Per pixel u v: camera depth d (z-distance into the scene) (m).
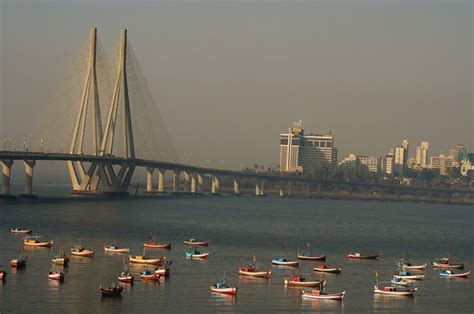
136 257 162.12
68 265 154.88
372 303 135.12
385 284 153.38
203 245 199.12
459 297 143.62
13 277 140.25
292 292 140.38
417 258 199.12
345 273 164.62
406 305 134.62
